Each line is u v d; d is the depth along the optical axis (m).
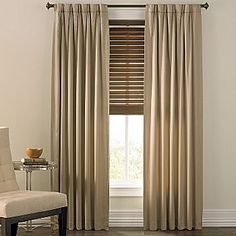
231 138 6.15
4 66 6.11
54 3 6.09
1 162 5.30
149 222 5.98
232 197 6.16
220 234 5.77
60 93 5.98
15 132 6.12
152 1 6.11
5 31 6.09
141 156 6.35
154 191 5.95
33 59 6.11
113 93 6.23
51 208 5.04
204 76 6.12
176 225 6.05
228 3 6.13
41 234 5.73
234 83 6.14
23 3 6.09
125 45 6.20
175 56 5.97
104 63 5.97
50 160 6.08
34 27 6.11
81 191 5.97
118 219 6.14
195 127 5.96
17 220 4.71
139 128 6.32
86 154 5.94
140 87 6.22
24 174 6.13
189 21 5.97
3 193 5.14
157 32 5.98
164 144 5.97
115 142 6.34
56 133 5.96
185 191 5.98
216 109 6.13
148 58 5.99
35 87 6.12
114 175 6.34
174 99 5.96
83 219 6.01
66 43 5.98
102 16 5.97
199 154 5.98
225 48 6.13
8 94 6.11
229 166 6.15
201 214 5.99
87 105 5.94
